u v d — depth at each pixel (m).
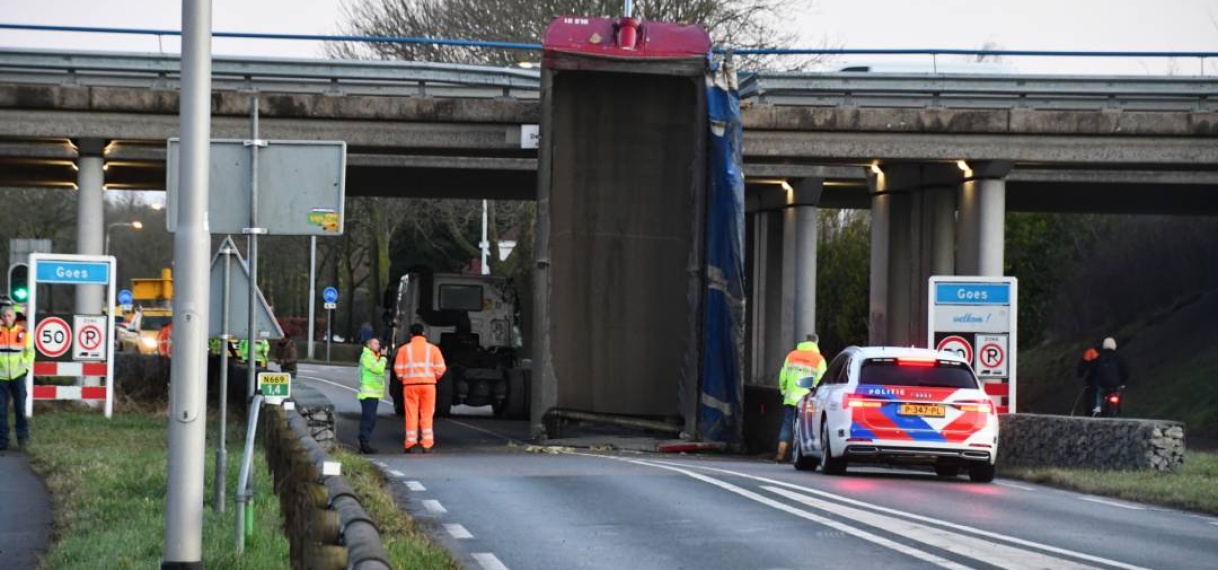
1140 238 114.25
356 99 71.00
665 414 62.56
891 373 44.44
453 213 140.50
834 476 45.06
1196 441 75.50
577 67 58.31
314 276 179.25
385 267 159.38
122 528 28.67
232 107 70.81
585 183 61.31
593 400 62.34
